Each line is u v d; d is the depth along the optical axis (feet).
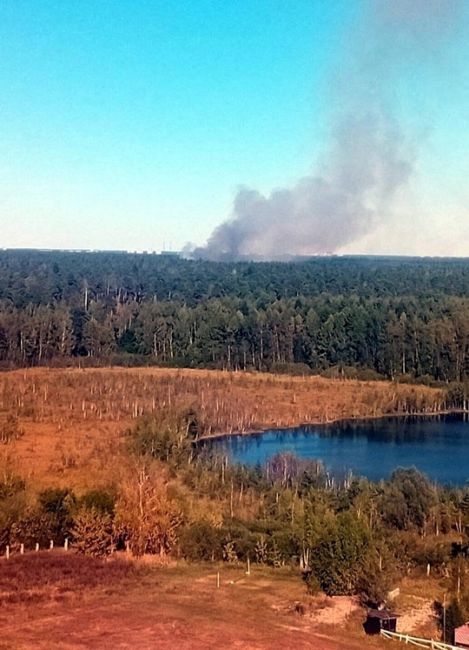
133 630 154.20
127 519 223.71
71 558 212.43
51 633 150.92
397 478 305.53
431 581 210.18
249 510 274.57
